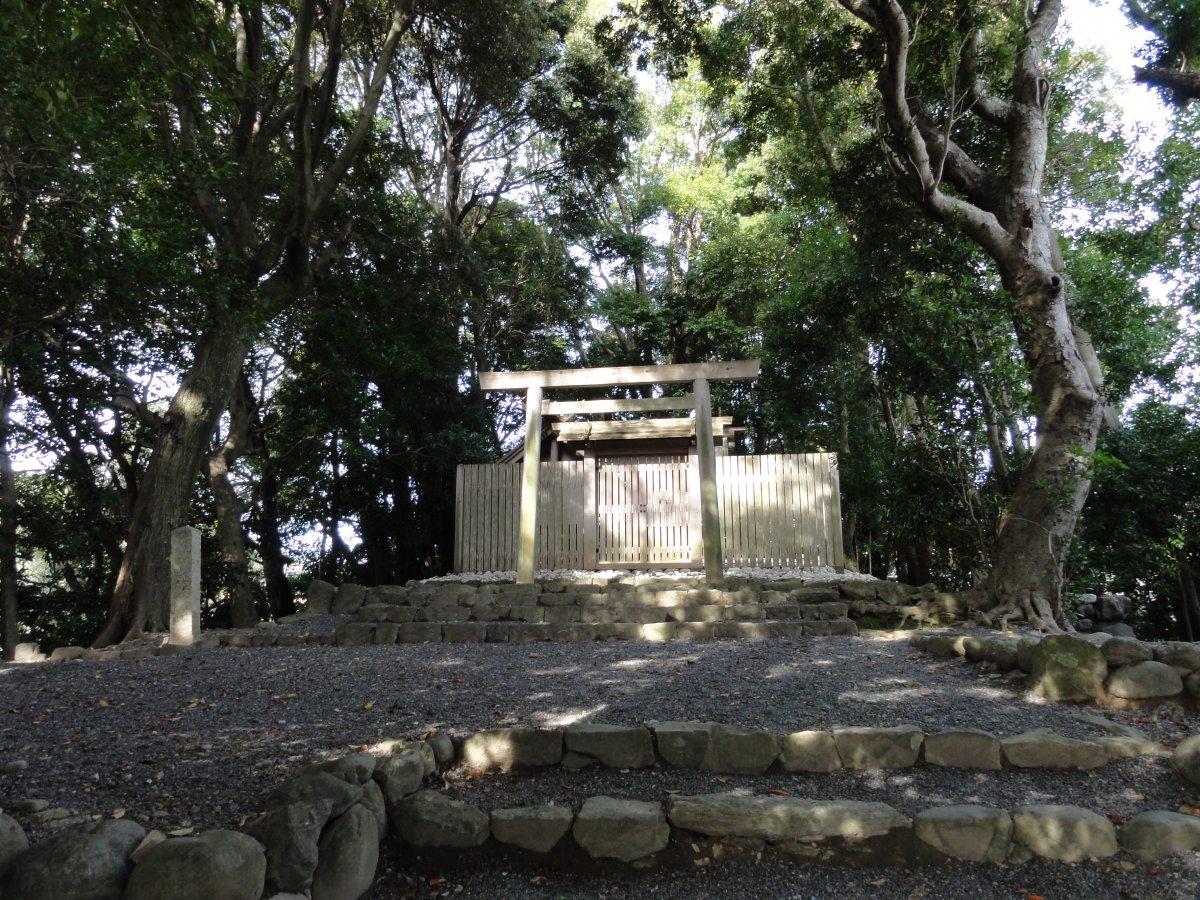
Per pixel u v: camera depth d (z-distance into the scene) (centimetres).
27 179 720
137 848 275
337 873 312
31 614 1546
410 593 1014
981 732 434
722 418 1584
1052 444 911
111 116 748
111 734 469
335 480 1867
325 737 462
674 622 841
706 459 1046
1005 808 387
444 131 2103
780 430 2180
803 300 1584
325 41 1462
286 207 1160
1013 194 1019
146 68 668
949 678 598
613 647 764
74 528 1462
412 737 456
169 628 969
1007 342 993
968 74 1089
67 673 668
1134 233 1338
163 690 591
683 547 1223
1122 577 1294
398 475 1881
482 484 1280
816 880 354
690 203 2631
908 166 1158
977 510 1059
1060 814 366
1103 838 360
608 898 346
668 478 1248
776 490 1228
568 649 758
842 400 1973
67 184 744
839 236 1752
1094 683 523
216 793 371
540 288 2136
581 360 2442
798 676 604
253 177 1107
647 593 968
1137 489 1162
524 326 2186
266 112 1197
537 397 1094
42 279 885
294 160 1086
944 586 1272
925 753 432
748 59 1453
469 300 1895
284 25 1259
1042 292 954
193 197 968
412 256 1695
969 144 1262
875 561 2361
